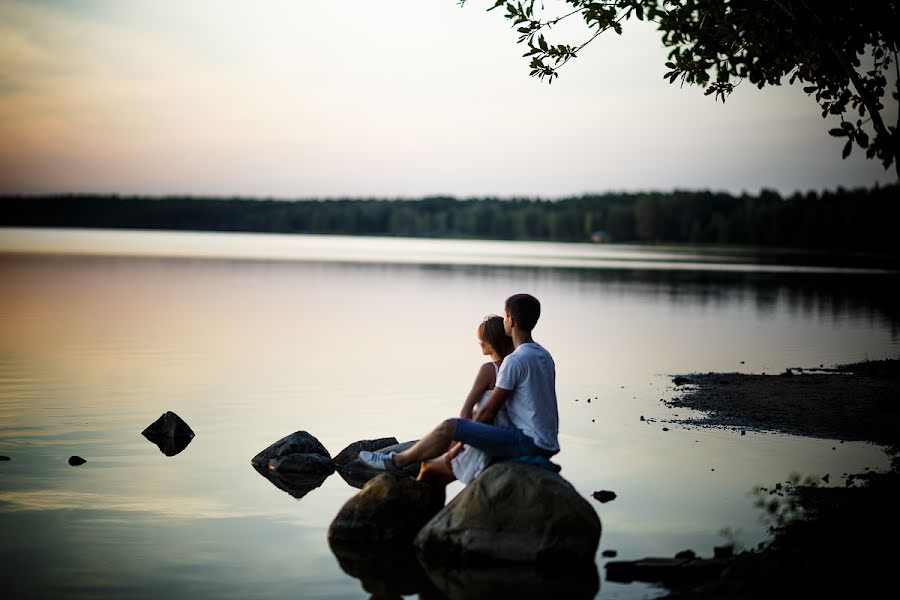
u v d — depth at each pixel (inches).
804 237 5344.5
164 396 484.1
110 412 437.1
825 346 761.6
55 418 419.5
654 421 431.5
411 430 413.7
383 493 267.1
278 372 577.9
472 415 278.5
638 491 306.3
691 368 623.5
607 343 774.5
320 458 344.5
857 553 235.8
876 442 382.6
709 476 325.7
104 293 1171.3
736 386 534.6
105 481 315.3
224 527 270.1
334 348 701.3
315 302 1128.8
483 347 298.8
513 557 243.0
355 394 505.7
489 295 1302.9
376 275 1787.6
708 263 3056.1
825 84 401.7
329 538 262.8
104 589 218.7
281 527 271.9
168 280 1464.1
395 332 821.2
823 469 334.6
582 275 2015.3
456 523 251.1
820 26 360.8
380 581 228.1
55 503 287.4
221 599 214.4
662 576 229.9
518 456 267.3
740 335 848.9
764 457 355.3
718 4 389.4
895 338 829.2
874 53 378.6
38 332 751.1
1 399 462.9
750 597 207.8
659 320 996.6
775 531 260.7
